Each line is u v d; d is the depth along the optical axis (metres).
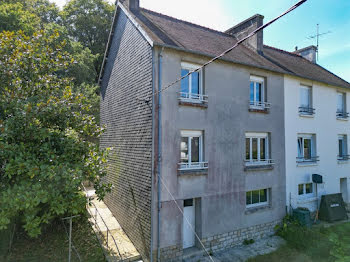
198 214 8.54
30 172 5.98
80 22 27.48
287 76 11.45
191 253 8.08
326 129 13.15
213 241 8.61
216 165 8.84
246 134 10.05
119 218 10.03
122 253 7.87
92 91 17.95
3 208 5.75
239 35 13.85
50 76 8.57
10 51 8.00
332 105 13.62
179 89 8.16
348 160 14.20
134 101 8.92
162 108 7.74
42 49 8.55
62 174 6.25
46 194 6.00
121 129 10.18
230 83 9.41
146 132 7.91
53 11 25.66
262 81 10.69
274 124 10.75
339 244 8.58
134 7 10.46
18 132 6.68
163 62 7.83
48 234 8.73
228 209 9.05
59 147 7.59
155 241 7.38
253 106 10.23
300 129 11.84
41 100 7.25
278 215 10.52
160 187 7.56
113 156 11.05
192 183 8.23
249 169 9.70
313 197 12.15
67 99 8.01
